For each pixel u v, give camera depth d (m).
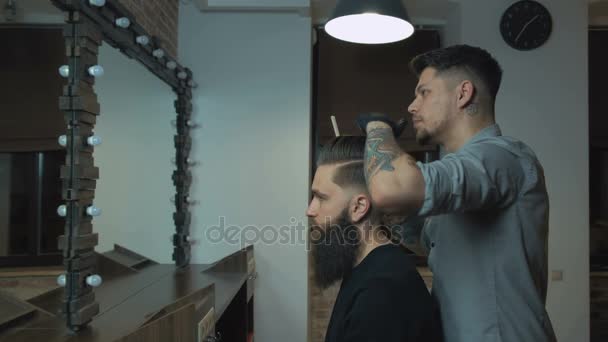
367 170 0.99
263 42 3.98
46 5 1.88
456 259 1.22
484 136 1.17
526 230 1.14
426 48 4.60
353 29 2.74
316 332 4.23
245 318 3.41
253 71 3.97
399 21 2.70
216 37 3.97
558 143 4.08
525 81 4.09
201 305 1.92
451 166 0.98
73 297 1.87
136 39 2.69
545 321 1.19
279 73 3.98
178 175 3.68
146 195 3.15
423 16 4.50
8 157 1.86
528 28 4.08
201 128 3.95
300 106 3.97
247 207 3.94
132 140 2.87
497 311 1.15
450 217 1.25
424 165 0.96
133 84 2.89
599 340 4.52
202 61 3.96
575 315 4.02
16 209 1.89
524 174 1.13
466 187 0.98
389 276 1.09
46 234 1.92
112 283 2.59
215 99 3.96
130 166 2.87
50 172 1.92
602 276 4.54
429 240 1.44
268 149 3.96
